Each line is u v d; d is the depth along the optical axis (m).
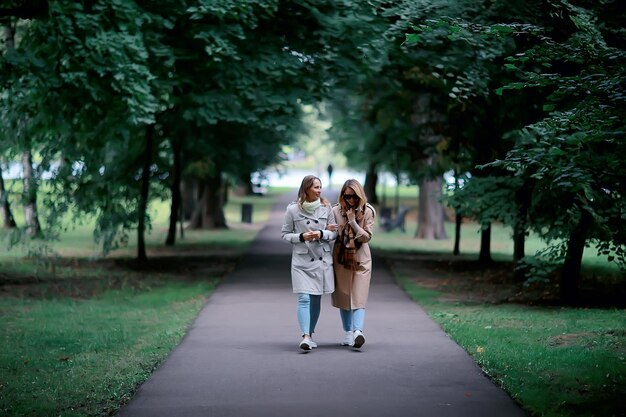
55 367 9.70
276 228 44.56
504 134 18.44
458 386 8.26
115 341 11.51
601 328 11.91
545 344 10.60
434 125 25.25
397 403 7.58
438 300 16.41
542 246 32.78
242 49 19.03
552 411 7.20
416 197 79.25
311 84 20.17
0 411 7.52
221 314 14.10
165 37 18.48
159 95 19.12
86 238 35.81
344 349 10.38
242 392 8.03
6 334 12.39
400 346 10.57
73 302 16.69
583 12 12.38
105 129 21.77
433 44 16.47
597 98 8.03
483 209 17.53
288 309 14.79
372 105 28.38
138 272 23.39
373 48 18.98
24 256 26.67
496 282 20.33
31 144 21.72
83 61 16.89
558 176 8.74
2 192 23.09
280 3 18.34
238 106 19.84
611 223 13.27
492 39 14.32
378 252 31.47
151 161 26.44
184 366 9.31
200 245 33.97
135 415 7.20
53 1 16.23
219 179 42.53
